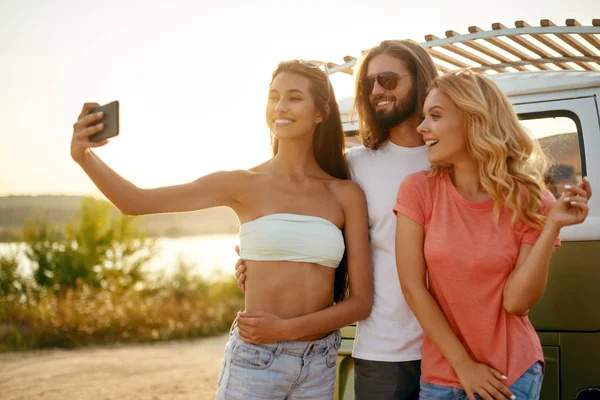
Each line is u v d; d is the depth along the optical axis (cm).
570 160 321
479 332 237
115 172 249
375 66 294
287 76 285
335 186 286
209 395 642
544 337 309
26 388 673
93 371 751
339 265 293
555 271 308
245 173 279
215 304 1073
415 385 278
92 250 1075
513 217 235
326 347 268
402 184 258
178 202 262
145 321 983
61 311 955
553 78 330
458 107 244
